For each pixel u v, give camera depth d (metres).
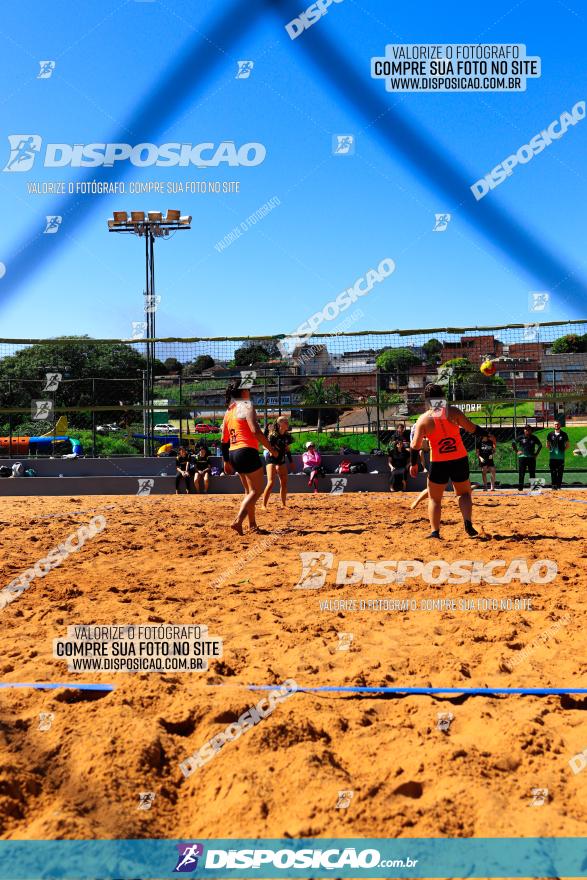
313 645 4.12
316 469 16.22
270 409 18.22
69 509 12.45
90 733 2.94
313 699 3.29
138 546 7.70
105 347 22.59
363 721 3.08
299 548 7.41
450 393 18.34
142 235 20.50
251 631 4.40
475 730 2.99
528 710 3.16
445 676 3.61
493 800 2.39
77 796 2.52
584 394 20.34
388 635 4.35
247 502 8.23
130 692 3.37
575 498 13.42
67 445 20.25
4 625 4.54
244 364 19.17
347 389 19.03
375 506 11.95
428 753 2.73
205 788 2.63
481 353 20.47
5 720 3.06
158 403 19.06
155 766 2.76
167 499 14.58
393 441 16.05
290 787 2.54
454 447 7.56
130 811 2.45
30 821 2.40
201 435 20.98
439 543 7.36
